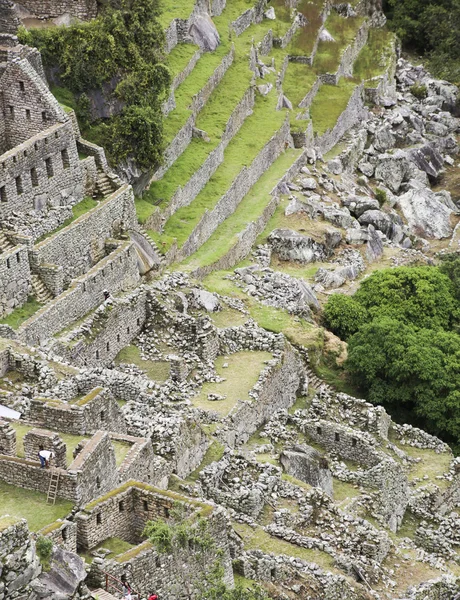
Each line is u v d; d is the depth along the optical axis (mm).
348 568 82375
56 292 104125
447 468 102250
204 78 153375
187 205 133000
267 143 151625
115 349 104875
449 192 177875
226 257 127875
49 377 89062
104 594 62125
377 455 98062
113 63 124250
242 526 83875
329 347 117000
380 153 179875
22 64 113188
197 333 106250
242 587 68312
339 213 146875
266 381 102875
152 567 65625
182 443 85125
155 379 101938
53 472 68000
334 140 173125
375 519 93438
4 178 105938
